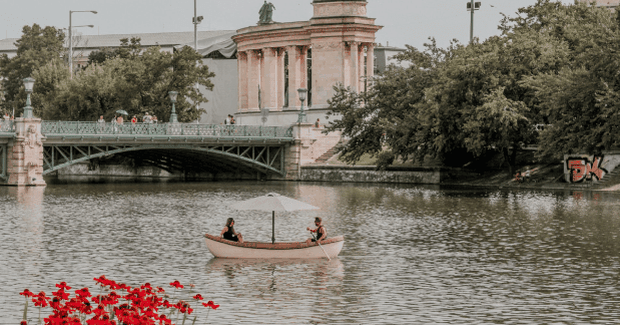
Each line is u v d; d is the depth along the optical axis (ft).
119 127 237.25
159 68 300.61
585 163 215.31
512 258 100.27
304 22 372.58
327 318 69.41
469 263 96.53
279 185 254.68
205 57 427.74
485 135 217.56
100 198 191.31
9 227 129.39
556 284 84.02
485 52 221.46
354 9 362.53
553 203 172.45
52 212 154.51
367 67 366.02
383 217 147.13
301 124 290.76
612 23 205.05
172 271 90.22
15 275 87.61
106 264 94.63
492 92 209.87
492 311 72.23
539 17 243.19
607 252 104.83
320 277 87.20
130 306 49.34
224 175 307.37
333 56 360.07
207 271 90.22
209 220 142.61
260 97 398.01
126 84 301.22
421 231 126.31
